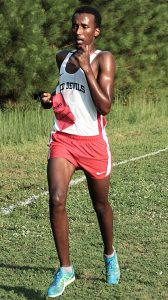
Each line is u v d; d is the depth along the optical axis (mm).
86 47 7387
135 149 19328
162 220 11352
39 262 9094
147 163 16984
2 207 12258
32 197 13047
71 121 7562
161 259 9219
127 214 11727
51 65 21766
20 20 20984
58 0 23297
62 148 7562
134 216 11578
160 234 10469
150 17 27453
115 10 25906
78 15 7570
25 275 8539
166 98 28672
